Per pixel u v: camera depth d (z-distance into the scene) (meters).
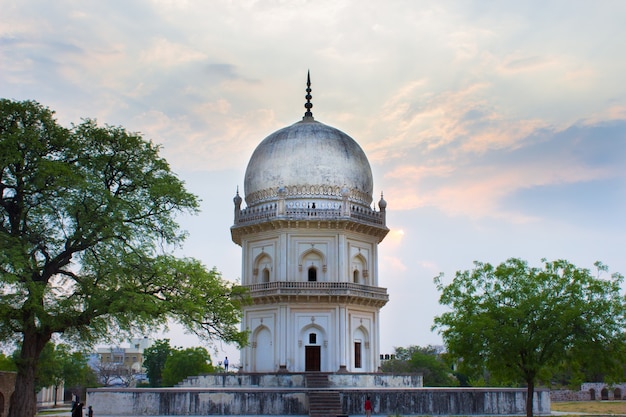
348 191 58.81
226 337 38.84
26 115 36.12
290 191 59.34
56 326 34.69
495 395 48.75
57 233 36.34
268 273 59.16
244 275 59.75
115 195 38.09
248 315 58.41
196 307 35.72
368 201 62.44
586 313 41.59
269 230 58.50
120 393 45.31
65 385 98.38
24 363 34.84
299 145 60.44
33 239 35.31
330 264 57.47
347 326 56.34
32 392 35.03
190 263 37.94
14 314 34.22
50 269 36.16
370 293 57.91
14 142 34.03
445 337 44.12
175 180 39.06
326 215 57.78
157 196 37.78
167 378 104.56
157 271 36.22
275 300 56.34
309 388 48.84
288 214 57.59
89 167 37.16
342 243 57.69
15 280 31.64
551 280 42.72
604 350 41.28
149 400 45.19
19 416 34.19
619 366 42.28
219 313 38.09
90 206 35.69
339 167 60.31
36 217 36.28
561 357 42.16
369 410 44.00
